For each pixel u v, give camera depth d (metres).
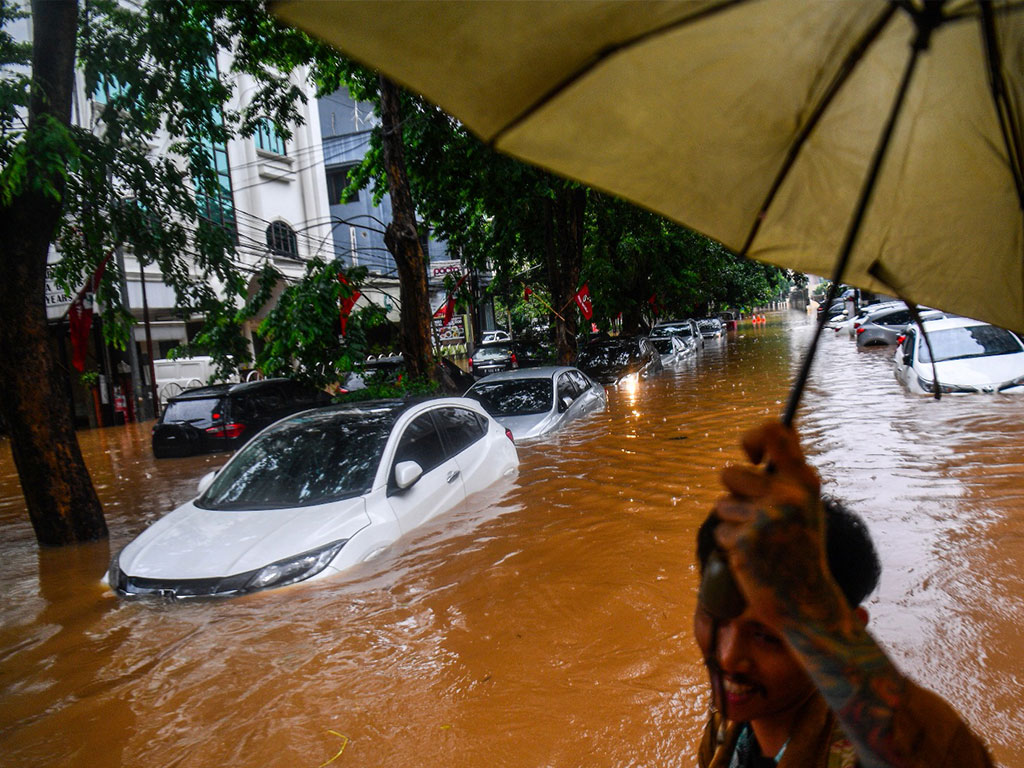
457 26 0.90
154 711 3.94
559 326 20.67
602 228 25.47
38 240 7.79
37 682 4.36
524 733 3.48
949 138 1.16
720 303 51.62
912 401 11.88
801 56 1.07
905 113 1.14
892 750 0.86
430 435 7.43
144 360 24.41
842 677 0.86
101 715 3.94
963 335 12.94
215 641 4.70
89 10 10.03
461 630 4.61
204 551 5.75
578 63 0.98
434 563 5.76
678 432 11.09
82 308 11.16
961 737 0.94
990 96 1.10
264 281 12.98
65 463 7.93
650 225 25.69
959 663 3.81
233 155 26.30
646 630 4.42
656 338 26.75
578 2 0.91
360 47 0.87
